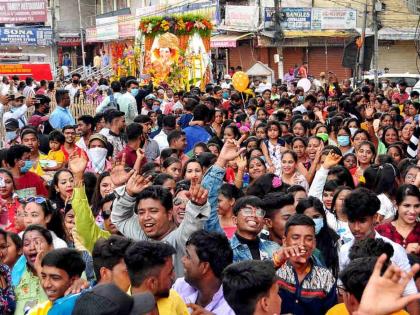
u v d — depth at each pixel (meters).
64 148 12.12
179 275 6.36
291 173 10.80
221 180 7.22
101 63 46.06
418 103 18.45
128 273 5.12
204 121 13.12
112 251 5.56
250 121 17.73
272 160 13.00
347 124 14.35
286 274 5.91
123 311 3.82
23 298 6.54
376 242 6.00
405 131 14.21
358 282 4.84
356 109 18.53
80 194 7.25
